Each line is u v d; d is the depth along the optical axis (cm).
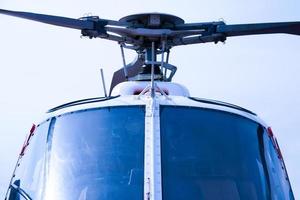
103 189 596
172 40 917
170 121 651
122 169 607
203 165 621
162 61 831
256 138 695
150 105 662
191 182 601
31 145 722
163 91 754
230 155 647
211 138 651
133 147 623
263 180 654
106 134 647
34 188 646
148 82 778
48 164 655
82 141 653
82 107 693
